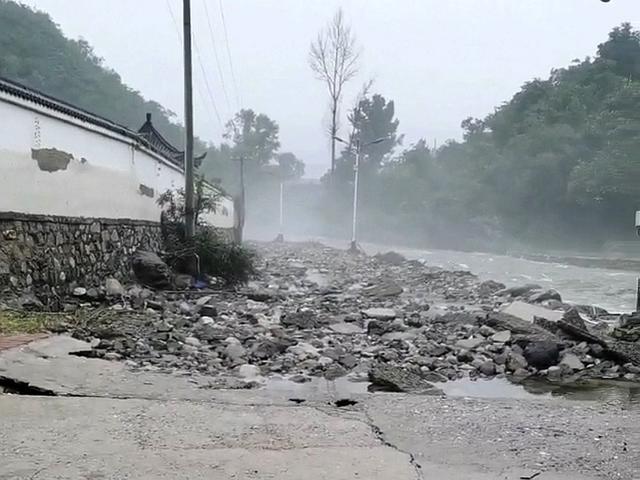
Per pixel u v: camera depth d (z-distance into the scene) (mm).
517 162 58656
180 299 12164
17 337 6688
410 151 76312
